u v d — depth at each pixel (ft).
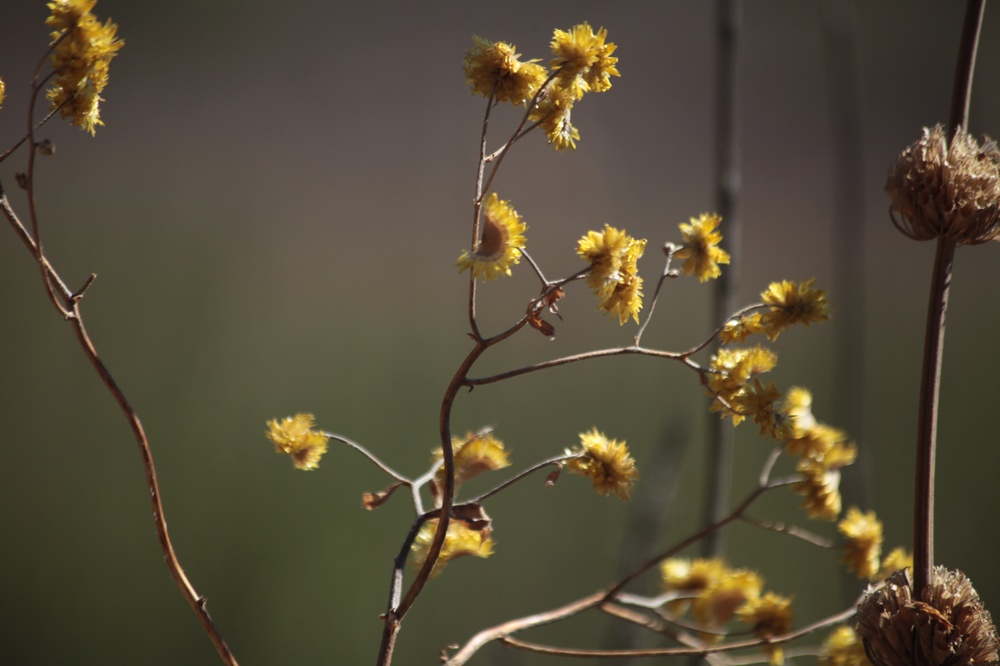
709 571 4.09
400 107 21.70
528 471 3.76
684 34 22.35
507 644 3.87
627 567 4.49
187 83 21.84
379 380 13.10
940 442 11.25
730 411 3.73
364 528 10.31
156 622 9.37
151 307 14.37
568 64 3.67
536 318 3.63
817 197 20.07
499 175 16.70
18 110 19.85
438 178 20.02
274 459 11.04
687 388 12.67
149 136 20.36
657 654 3.90
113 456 11.21
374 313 14.88
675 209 18.34
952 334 14.23
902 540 10.61
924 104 20.59
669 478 4.56
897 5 21.42
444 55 22.65
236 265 16.08
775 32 23.27
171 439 11.49
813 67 22.63
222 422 11.93
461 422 12.26
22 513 10.48
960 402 12.01
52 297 3.69
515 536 10.05
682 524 7.29
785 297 3.72
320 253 16.99
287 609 9.55
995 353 13.41
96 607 9.53
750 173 20.72
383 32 23.11
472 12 23.26
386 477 11.04
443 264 16.87
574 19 23.08
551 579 9.58
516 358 13.69
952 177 3.59
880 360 13.55
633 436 11.98
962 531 10.01
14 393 12.12
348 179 19.83
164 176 18.75
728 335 3.73
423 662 9.36
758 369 3.72
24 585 9.70
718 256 3.71
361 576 9.84
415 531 3.74
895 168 3.64
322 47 22.63
